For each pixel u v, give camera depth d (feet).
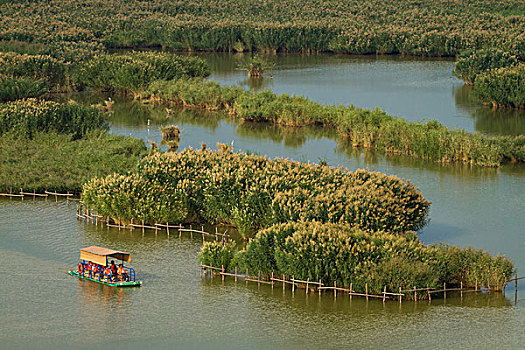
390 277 206.39
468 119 437.17
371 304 205.67
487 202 289.33
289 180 260.01
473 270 215.51
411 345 181.78
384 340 184.34
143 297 208.85
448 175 326.65
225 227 269.03
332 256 211.20
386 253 212.02
